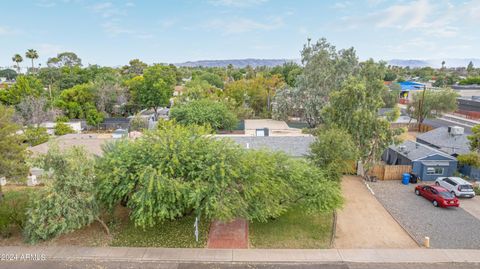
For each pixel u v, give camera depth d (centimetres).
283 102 4247
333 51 3628
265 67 10450
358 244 1428
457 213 1780
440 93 4275
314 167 1702
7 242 1410
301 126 4028
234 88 5381
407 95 7031
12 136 1745
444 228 1592
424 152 2414
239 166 1398
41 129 3025
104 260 1282
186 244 1407
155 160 1371
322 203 1489
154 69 5469
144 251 1348
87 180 1348
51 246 1380
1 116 1702
